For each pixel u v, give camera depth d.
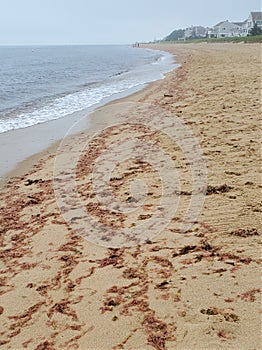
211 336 2.80
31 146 9.63
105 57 80.69
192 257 3.87
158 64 43.06
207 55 42.66
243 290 3.26
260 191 5.18
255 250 3.85
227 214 4.66
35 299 3.55
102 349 2.84
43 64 56.41
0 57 89.50
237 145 7.32
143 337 2.90
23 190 6.63
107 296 3.44
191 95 14.41
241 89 14.04
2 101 18.48
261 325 2.84
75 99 18.41
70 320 3.20
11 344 3.02
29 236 4.85
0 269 4.15
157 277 3.62
